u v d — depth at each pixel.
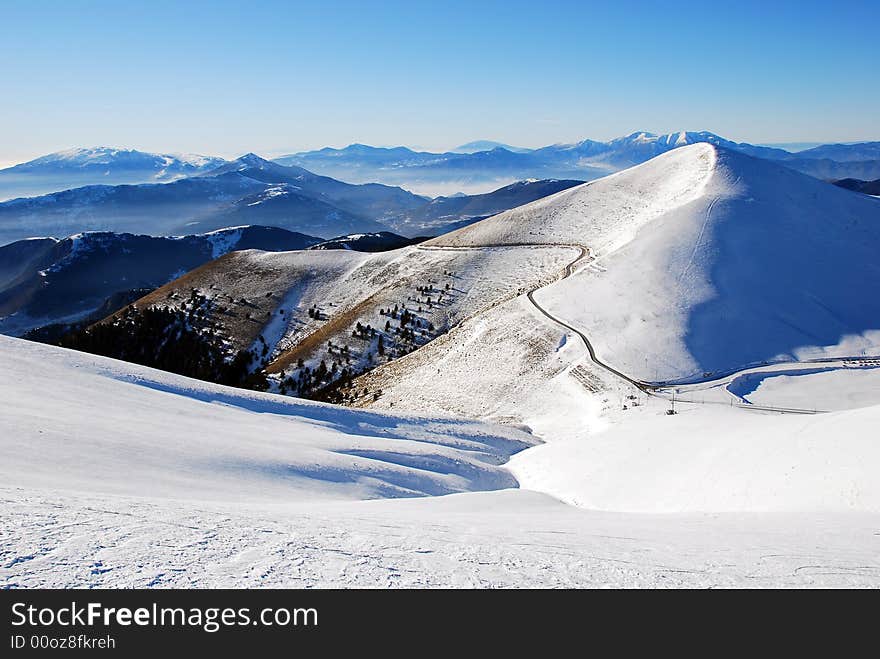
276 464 20.56
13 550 6.54
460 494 20.70
